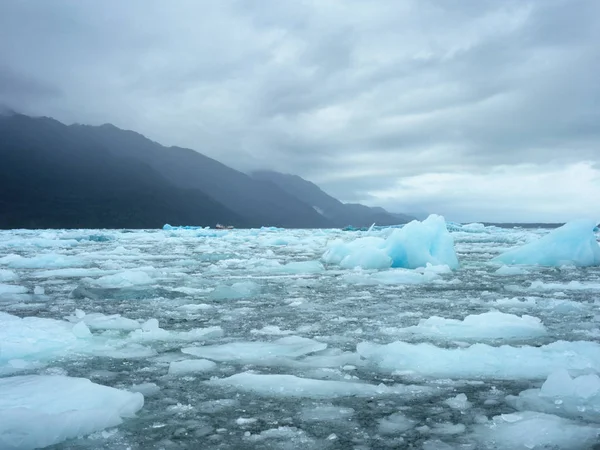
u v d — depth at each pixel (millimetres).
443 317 6008
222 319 5914
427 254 12305
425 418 2852
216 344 4684
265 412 2949
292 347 4449
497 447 2455
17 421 2531
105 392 3035
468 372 3760
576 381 3193
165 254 18656
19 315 6172
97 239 33875
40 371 3777
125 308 6703
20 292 8188
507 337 4898
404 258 12555
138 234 44750
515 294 7934
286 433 2641
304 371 3812
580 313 6184
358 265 12422
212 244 27859
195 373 3738
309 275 10812
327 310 6508
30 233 50219
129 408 2910
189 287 8859
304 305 6875
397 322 5703
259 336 5023
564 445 2438
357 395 3248
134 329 5355
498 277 10469
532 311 6359
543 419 2693
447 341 4746
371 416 2883
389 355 4070
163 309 6621
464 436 2592
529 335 4961
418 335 5020
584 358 3924
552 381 3238
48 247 24672
